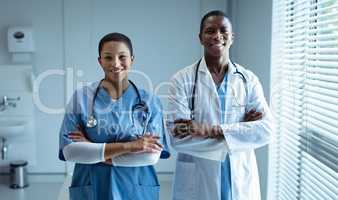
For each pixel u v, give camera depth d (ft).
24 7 12.00
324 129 6.31
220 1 12.26
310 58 6.70
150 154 4.96
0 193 11.49
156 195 5.28
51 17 12.07
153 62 12.48
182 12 12.32
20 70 12.23
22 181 12.05
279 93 8.14
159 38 12.40
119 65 4.97
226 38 5.89
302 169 7.16
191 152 5.74
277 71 8.23
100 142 4.99
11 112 12.41
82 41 12.18
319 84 6.38
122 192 5.03
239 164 5.90
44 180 12.66
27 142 12.60
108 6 12.12
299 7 7.24
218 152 5.72
